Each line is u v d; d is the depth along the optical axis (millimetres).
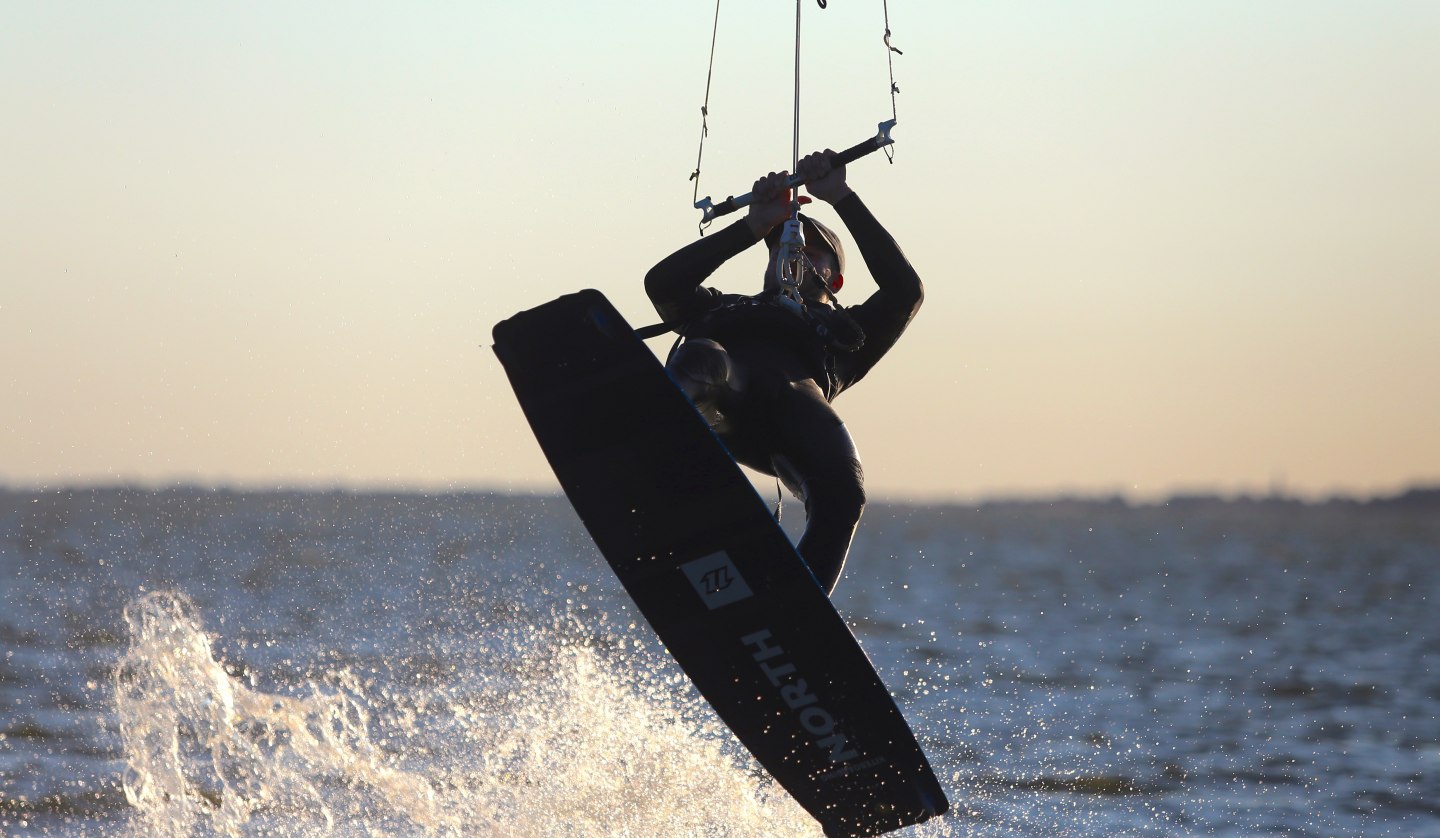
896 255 23922
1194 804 37469
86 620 86500
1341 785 40531
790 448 23344
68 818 33125
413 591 118625
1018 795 38281
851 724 22203
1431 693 64562
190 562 179625
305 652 64875
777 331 23766
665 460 21812
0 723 44969
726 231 24312
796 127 24516
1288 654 85938
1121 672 71312
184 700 40094
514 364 22047
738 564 21875
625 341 21641
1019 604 139500
